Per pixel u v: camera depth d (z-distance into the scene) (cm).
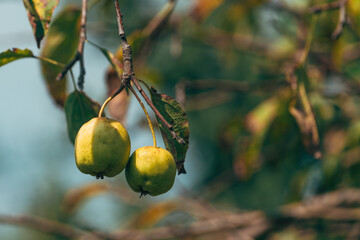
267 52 139
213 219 124
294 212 124
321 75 118
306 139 91
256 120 105
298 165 131
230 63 151
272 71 140
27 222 112
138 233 121
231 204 263
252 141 105
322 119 117
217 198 264
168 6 101
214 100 145
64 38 93
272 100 106
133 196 140
